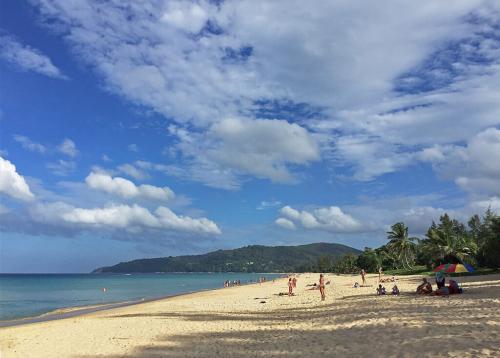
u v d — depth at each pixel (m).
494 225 58.56
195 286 108.44
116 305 46.78
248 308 30.88
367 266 124.62
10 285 133.00
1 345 19.22
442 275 28.47
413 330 14.44
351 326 17.11
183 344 16.94
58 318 34.50
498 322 14.34
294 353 13.42
